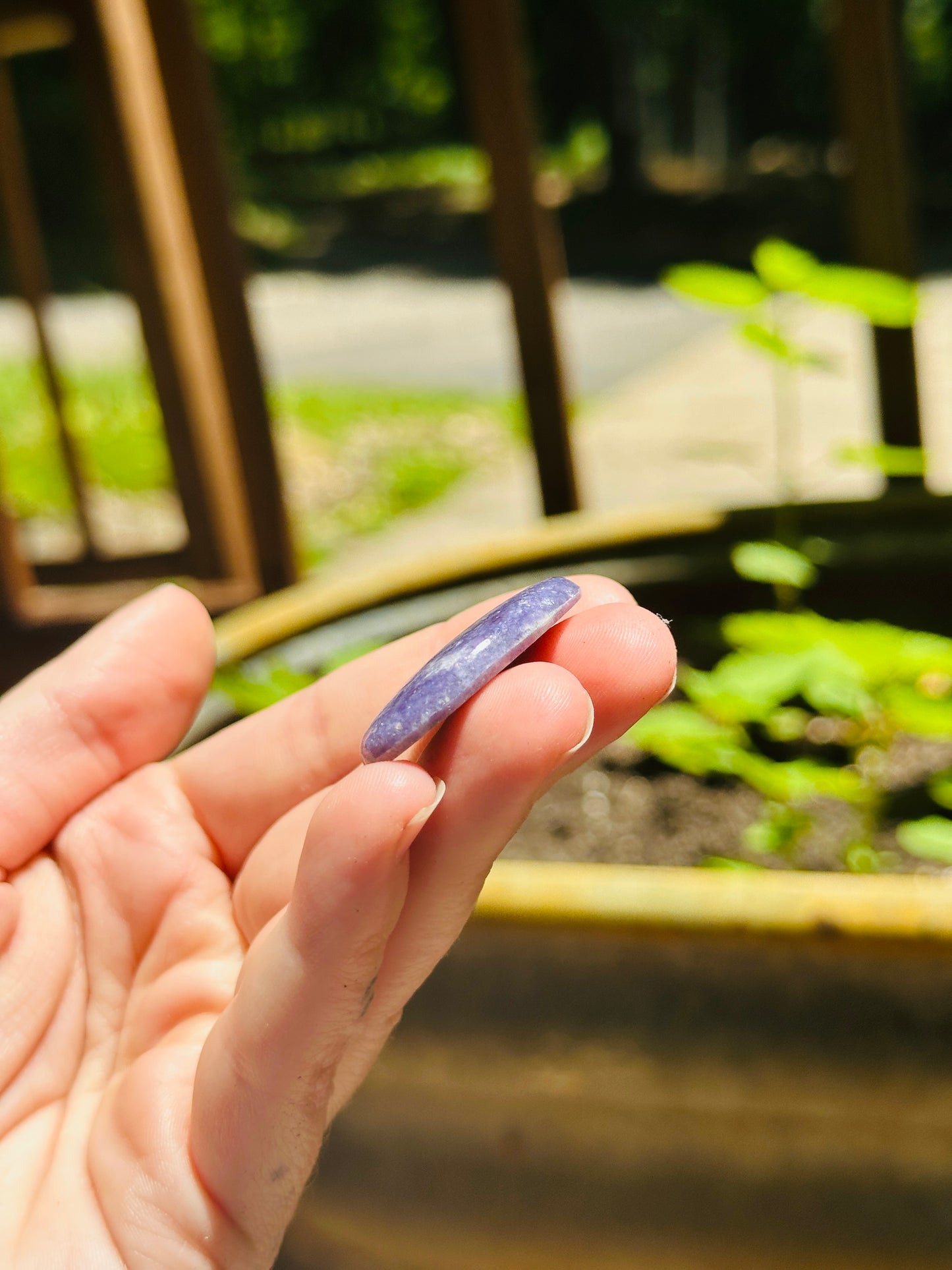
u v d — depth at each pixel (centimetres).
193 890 20
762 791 29
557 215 346
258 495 46
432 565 31
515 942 20
